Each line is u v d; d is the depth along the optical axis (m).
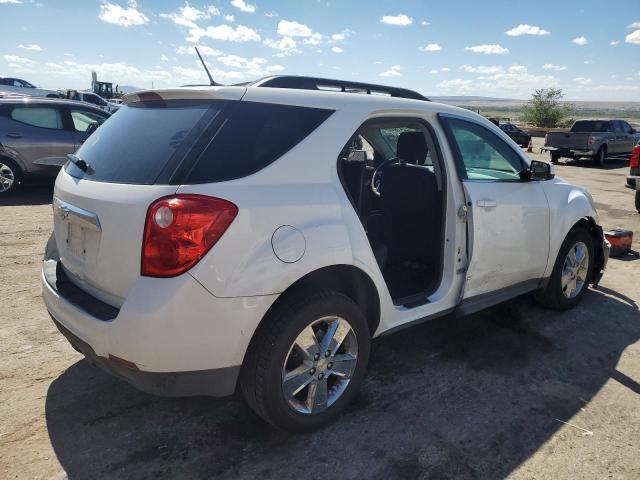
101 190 2.32
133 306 2.08
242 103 2.39
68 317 2.37
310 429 2.61
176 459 2.40
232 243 2.16
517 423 2.76
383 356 3.49
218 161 2.23
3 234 6.17
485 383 3.16
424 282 3.52
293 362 2.51
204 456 2.43
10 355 3.31
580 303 4.55
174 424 2.66
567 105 47.03
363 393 3.01
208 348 2.17
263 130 2.41
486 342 3.74
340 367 2.67
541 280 4.02
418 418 2.77
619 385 3.19
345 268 2.61
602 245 4.55
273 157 2.39
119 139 2.56
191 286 2.08
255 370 2.35
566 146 18.94
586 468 2.43
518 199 3.59
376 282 2.73
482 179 3.43
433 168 3.41
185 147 2.23
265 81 2.79
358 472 2.35
